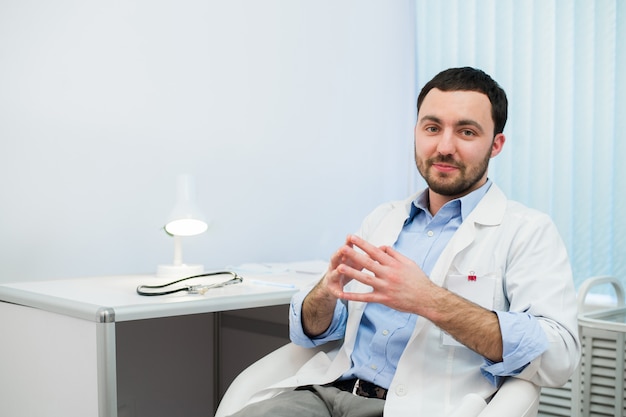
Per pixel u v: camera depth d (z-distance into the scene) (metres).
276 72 2.33
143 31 1.99
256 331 2.03
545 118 2.25
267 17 2.30
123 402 1.95
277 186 2.34
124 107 1.96
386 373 1.30
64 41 1.83
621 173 2.07
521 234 1.27
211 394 2.17
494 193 1.36
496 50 2.38
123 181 1.96
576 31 2.16
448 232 1.37
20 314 1.44
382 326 1.33
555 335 1.14
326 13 2.48
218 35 2.17
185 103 2.09
